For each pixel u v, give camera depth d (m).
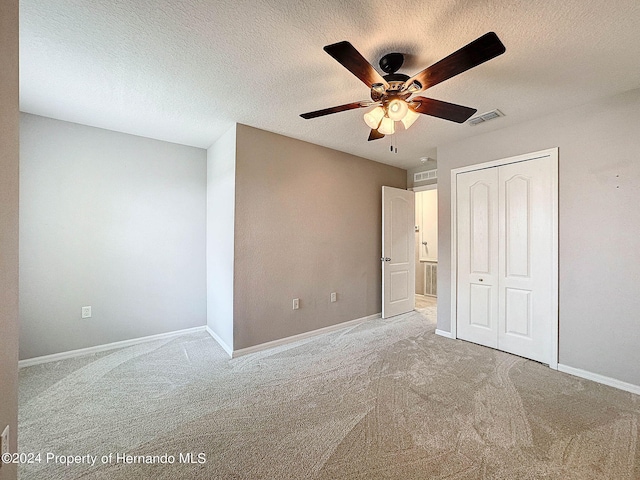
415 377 2.45
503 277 2.99
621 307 2.27
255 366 2.67
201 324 3.69
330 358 2.84
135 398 2.13
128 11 1.46
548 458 1.54
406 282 4.62
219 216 3.29
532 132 2.77
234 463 1.52
